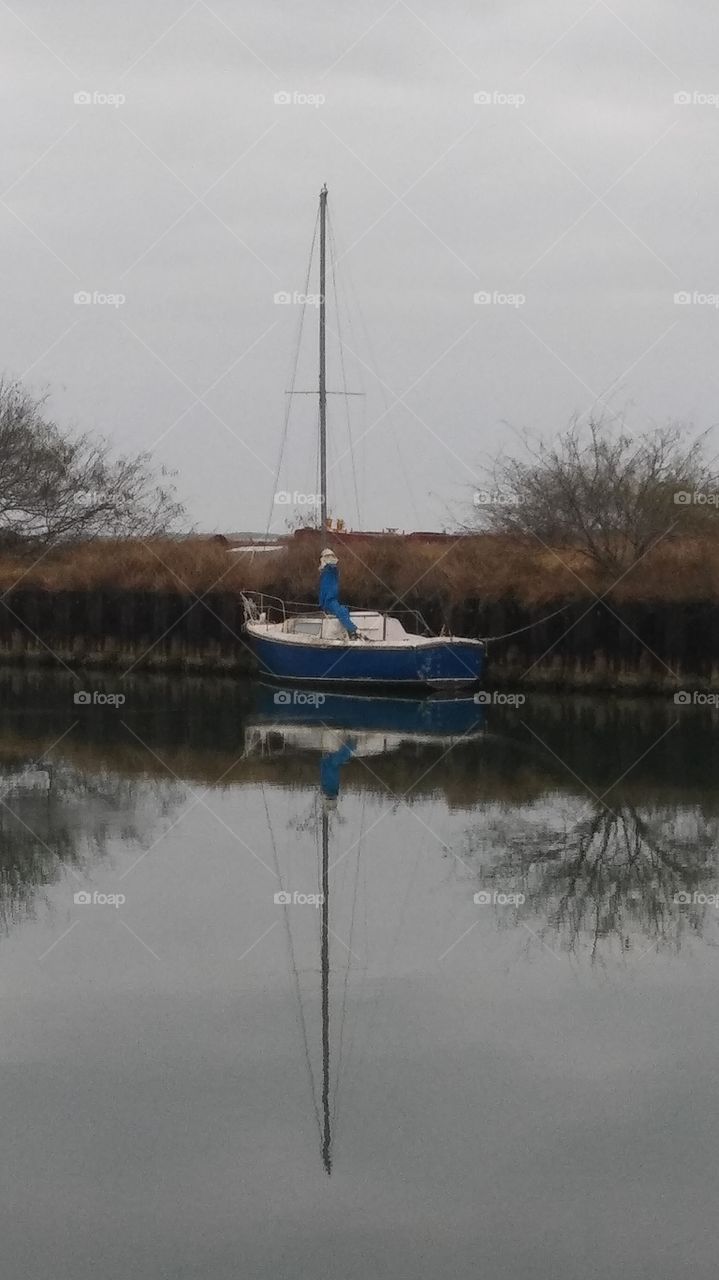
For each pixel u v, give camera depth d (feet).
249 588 130.82
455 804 68.49
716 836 61.46
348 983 41.96
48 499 147.02
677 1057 36.70
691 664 109.40
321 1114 33.17
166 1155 31.42
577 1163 31.24
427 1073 35.73
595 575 114.52
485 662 113.91
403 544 128.88
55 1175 30.58
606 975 42.91
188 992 41.27
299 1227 28.63
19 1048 37.17
